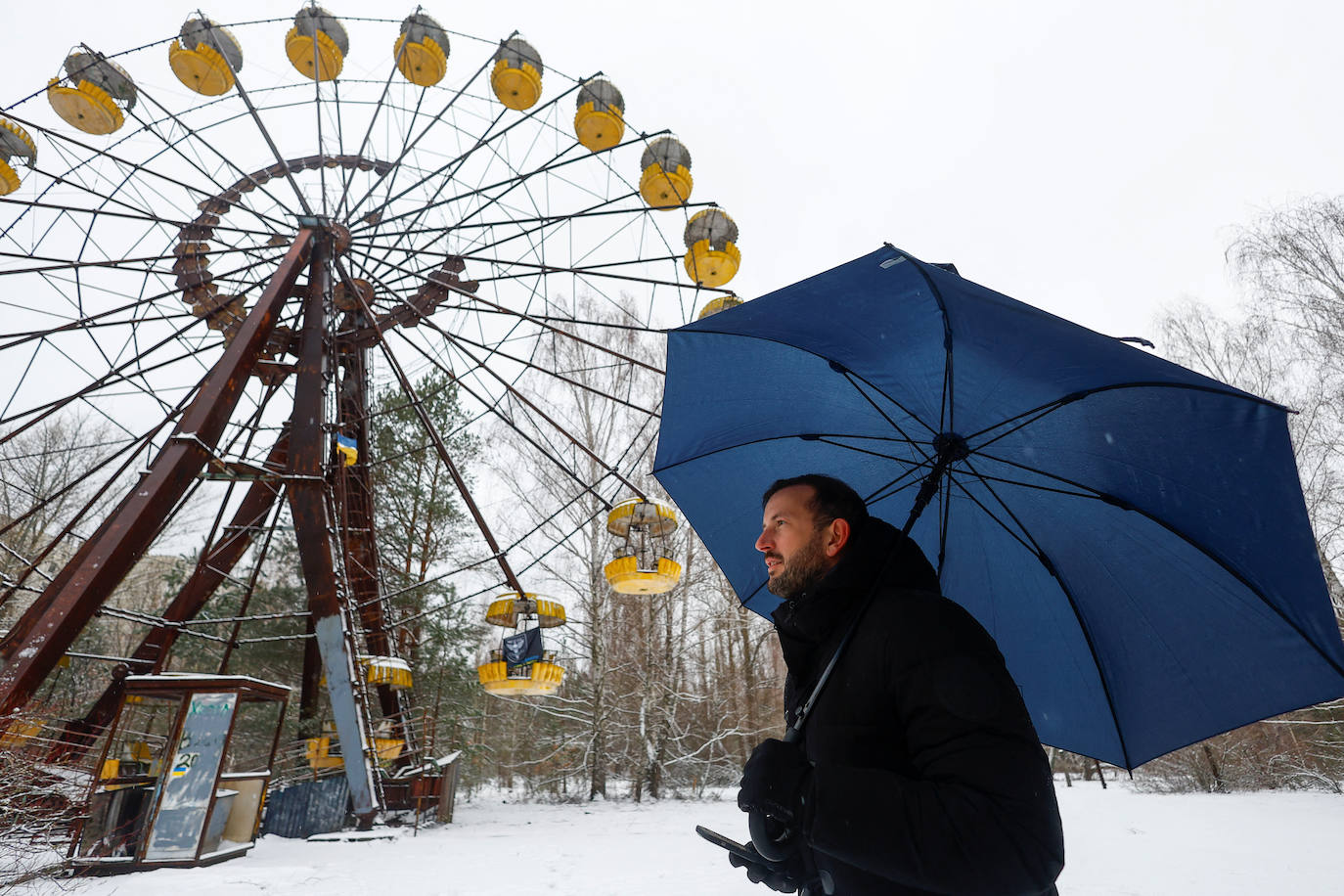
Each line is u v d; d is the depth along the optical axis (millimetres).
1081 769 21031
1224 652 1240
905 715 982
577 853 7629
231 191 12555
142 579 22641
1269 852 6535
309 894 5238
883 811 855
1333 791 13664
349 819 9359
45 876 5367
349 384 12648
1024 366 1161
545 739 18234
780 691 20547
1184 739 1296
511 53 12766
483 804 15734
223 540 10641
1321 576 1065
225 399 8625
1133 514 1294
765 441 1729
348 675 9258
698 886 5566
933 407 1361
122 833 6219
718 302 13422
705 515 1821
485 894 5301
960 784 863
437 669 15891
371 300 13227
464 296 12758
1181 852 6625
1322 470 14484
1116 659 1392
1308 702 1141
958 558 1613
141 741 9133
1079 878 5445
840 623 1177
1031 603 1512
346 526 10641
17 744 6039
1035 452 1350
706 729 18891
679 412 1677
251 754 14531
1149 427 1188
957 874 818
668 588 10672
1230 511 1151
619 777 18812
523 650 10797
